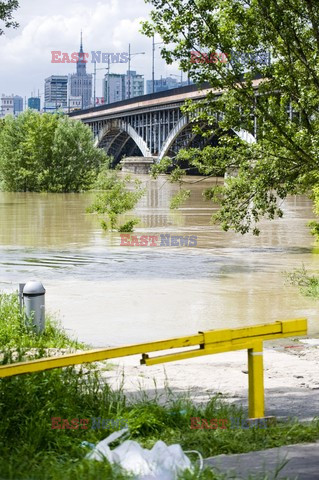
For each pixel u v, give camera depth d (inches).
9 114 4694.9
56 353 441.7
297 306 765.9
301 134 820.0
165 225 1980.8
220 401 297.4
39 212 2516.0
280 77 805.2
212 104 846.5
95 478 179.2
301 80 815.7
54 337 534.9
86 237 1640.0
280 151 869.8
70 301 790.5
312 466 191.5
